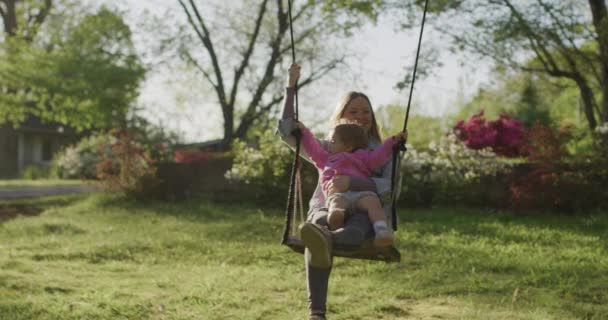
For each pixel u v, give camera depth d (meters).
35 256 9.56
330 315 5.95
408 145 14.71
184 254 9.95
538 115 35.59
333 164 4.63
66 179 29.75
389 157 4.70
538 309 6.26
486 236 10.81
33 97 27.50
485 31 17.70
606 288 7.18
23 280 7.29
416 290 7.21
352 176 4.54
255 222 12.55
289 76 4.93
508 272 8.25
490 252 9.49
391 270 8.38
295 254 9.70
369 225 4.34
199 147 27.16
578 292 6.99
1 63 25.95
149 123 28.70
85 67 25.42
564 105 36.97
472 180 14.12
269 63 23.39
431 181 14.38
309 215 4.67
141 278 8.00
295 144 4.82
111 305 6.13
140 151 16.56
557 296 6.92
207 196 16.20
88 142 28.78
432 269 8.38
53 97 27.17
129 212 14.78
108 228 12.55
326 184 4.58
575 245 9.95
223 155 16.89
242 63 23.42
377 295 6.90
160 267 9.02
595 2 17.25
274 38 23.39
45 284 7.14
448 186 14.23
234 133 23.81
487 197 14.05
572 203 12.95
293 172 4.67
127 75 25.00
